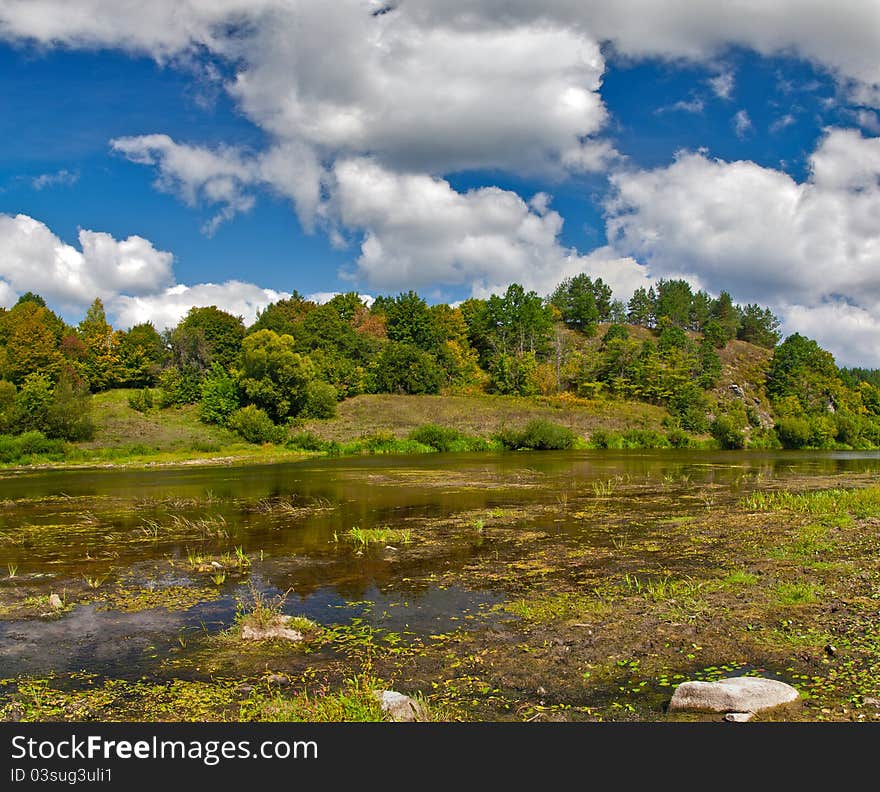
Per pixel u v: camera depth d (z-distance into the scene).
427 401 81.75
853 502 20.48
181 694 7.95
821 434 78.44
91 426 57.53
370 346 102.50
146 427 63.84
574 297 156.62
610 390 95.75
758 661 8.33
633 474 36.00
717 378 109.88
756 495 24.19
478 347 119.12
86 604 11.91
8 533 19.08
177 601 12.01
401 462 46.97
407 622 10.57
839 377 111.25
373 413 75.00
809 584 11.62
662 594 11.49
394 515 21.50
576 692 7.67
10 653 9.45
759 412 96.81
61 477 38.22
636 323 170.62
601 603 11.22
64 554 16.17
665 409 86.44
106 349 87.38
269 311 120.19
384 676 8.37
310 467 43.44
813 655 8.41
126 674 8.63
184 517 21.70
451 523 19.73
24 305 94.38
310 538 17.75
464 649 9.26
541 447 64.44
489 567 14.15
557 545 16.30
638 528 18.42
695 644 9.04
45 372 74.00
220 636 10.08
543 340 115.00
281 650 9.41
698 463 45.09
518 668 8.47
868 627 9.23
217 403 68.38
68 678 8.52
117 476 38.50
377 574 13.72
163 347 95.50
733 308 158.50
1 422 52.62
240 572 14.10
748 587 11.74
